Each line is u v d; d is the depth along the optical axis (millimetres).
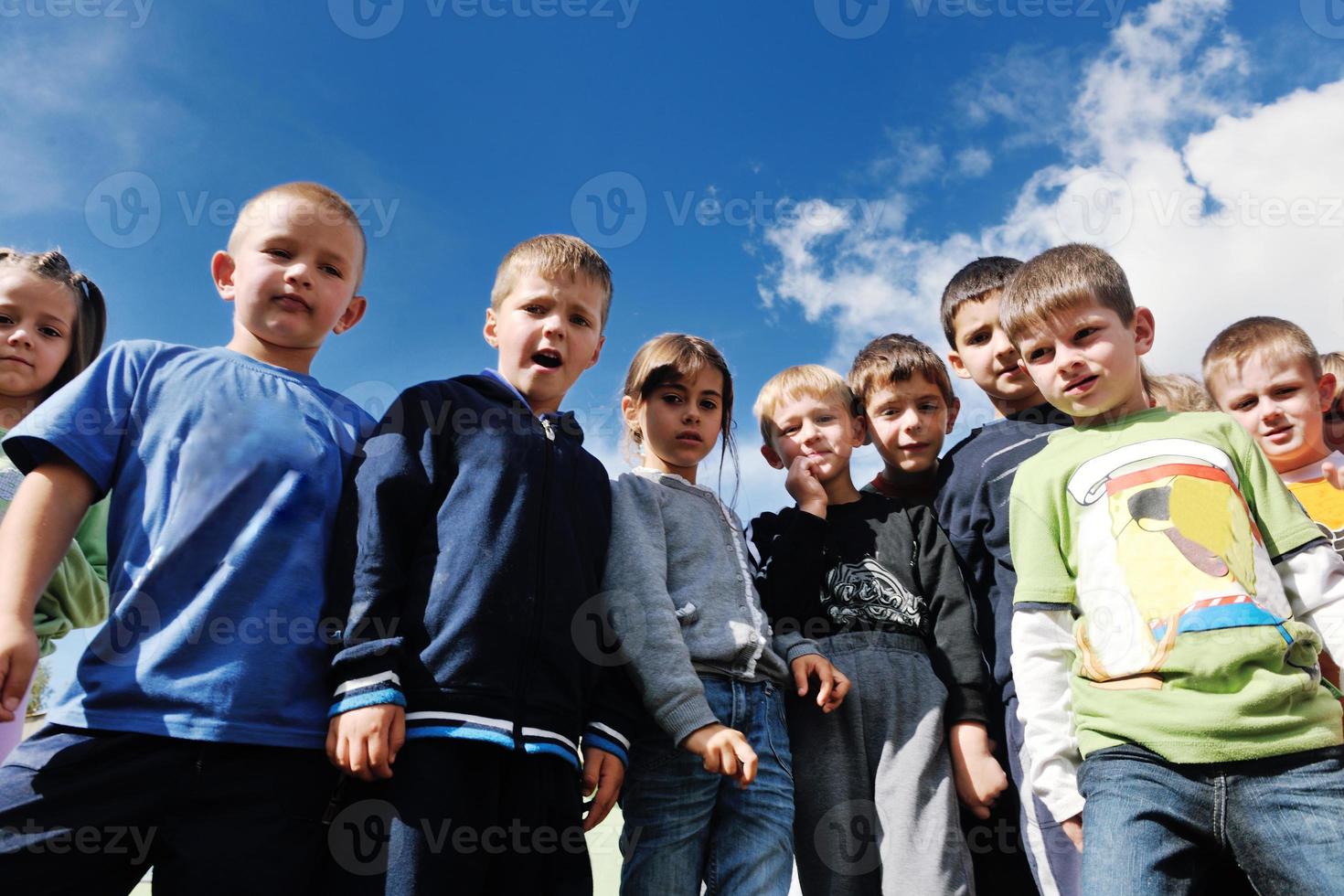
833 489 2521
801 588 2230
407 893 1346
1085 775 1620
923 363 2504
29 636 1379
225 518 1595
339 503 1712
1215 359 2658
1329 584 1658
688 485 2256
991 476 2279
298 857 1433
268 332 1854
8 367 2158
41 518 1499
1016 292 2045
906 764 2008
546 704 1575
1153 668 1601
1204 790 1498
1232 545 1661
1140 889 1434
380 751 1402
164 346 1786
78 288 2330
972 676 2104
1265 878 1458
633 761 1923
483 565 1609
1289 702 1517
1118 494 1789
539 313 2055
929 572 2252
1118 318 1934
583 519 1879
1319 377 2531
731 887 1783
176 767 1387
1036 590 1834
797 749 2094
